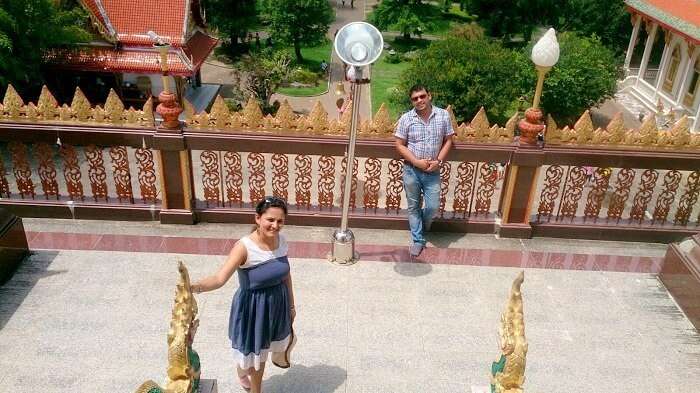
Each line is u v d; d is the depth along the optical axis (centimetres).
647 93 2761
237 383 412
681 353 469
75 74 2075
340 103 1414
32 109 584
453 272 561
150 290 512
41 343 444
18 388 402
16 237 529
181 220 622
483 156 593
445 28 4472
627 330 492
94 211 626
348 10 5166
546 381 430
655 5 2605
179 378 304
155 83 2097
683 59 2453
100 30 1998
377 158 600
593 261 595
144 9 2105
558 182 622
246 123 587
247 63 2711
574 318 503
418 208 566
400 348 456
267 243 329
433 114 537
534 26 3872
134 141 595
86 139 595
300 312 491
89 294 502
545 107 2380
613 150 594
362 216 628
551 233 634
